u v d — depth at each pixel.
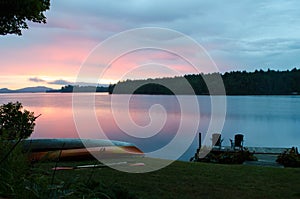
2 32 6.00
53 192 2.48
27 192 2.34
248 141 21.48
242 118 33.16
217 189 4.89
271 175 5.93
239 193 4.71
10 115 5.97
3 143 2.86
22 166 2.66
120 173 5.66
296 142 21.44
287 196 4.59
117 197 3.58
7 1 5.12
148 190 4.69
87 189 3.09
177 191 4.71
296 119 32.81
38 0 5.62
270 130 26.22
